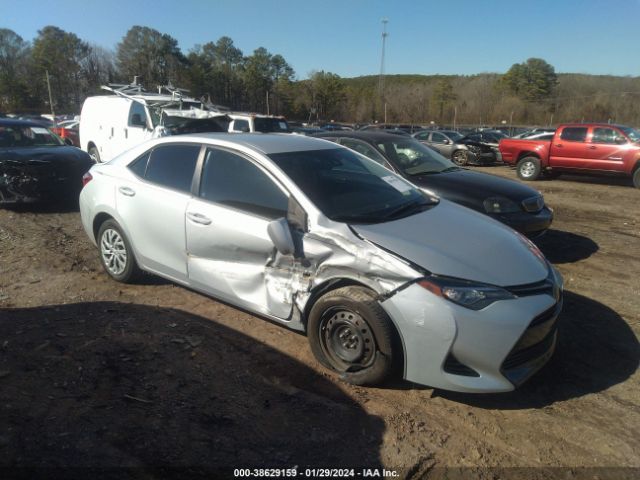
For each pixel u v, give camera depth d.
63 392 3.12
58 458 2.56
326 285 3.39
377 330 3.13
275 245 3.44
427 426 2.96
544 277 3.30
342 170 4.14
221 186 3.99
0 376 3.26
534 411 3.14
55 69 74.12
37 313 4.24
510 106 76.12
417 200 4.18
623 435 2.94
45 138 9.20
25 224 7.35
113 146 12.41
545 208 6.19
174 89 14.68
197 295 4.70
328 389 3.27
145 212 4.40
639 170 13.03
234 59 93.00
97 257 5.83
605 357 3.84
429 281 3.01
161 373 3.38
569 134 14.08
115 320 4.13
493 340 2.94
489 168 19.67
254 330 4.04
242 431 2.83
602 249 6.94
